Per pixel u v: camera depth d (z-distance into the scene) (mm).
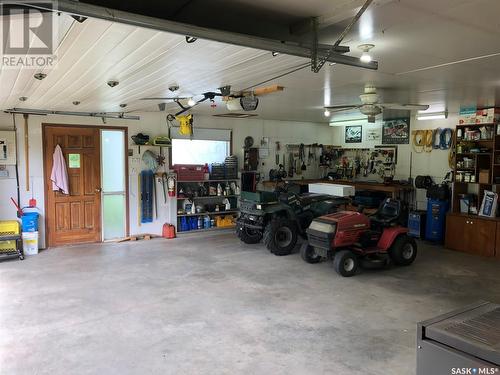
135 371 2887
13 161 6305
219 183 8516
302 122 9922
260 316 3895
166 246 6895
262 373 2877
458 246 6738
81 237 6980
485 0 2326
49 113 6355
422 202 8203
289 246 6285
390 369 2939
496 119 6477
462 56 3619
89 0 2270
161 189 7723
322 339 3418
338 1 2371
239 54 3002
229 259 6039
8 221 6164
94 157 7016
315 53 2758
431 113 7621
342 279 5098
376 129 9297
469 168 6863
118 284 4801
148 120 7527
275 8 2488
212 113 8000
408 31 2910
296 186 7402
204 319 3809
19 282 4852
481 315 1500
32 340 3352
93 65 3139
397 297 4461
